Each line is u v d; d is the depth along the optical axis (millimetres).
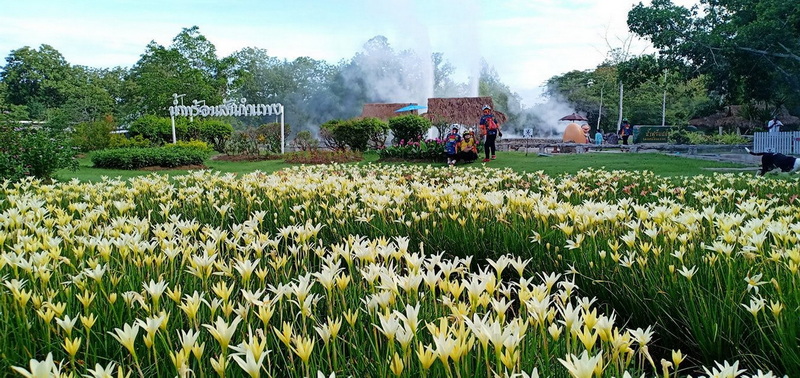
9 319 2502
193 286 3002
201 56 45594
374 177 8984
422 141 17797
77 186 6637
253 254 4098
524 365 2031
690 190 7750
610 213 3785
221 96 46406
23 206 4328
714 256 3096
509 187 8766
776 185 7578
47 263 2832
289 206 6152
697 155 18234
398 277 2387
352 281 2809
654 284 3215
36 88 61125
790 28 21031
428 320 2430
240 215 6152
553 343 2133
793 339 2453
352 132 22984
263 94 64438
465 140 16328
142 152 16438
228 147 22500
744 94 25547
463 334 1681
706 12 23859
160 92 40688
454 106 26016
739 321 2809
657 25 23922
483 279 2146
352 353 2332
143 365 2336
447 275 2365
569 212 3943
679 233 3787
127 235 3154
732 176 8469
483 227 4715
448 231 4754
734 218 3479
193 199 6316
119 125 45406
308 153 19078
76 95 57719
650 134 29719
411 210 5570
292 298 2820
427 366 1639
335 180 6781
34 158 10750
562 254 4016
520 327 1840
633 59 24906
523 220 4668
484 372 2047
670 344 3061
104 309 2678
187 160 17234
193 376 1911
